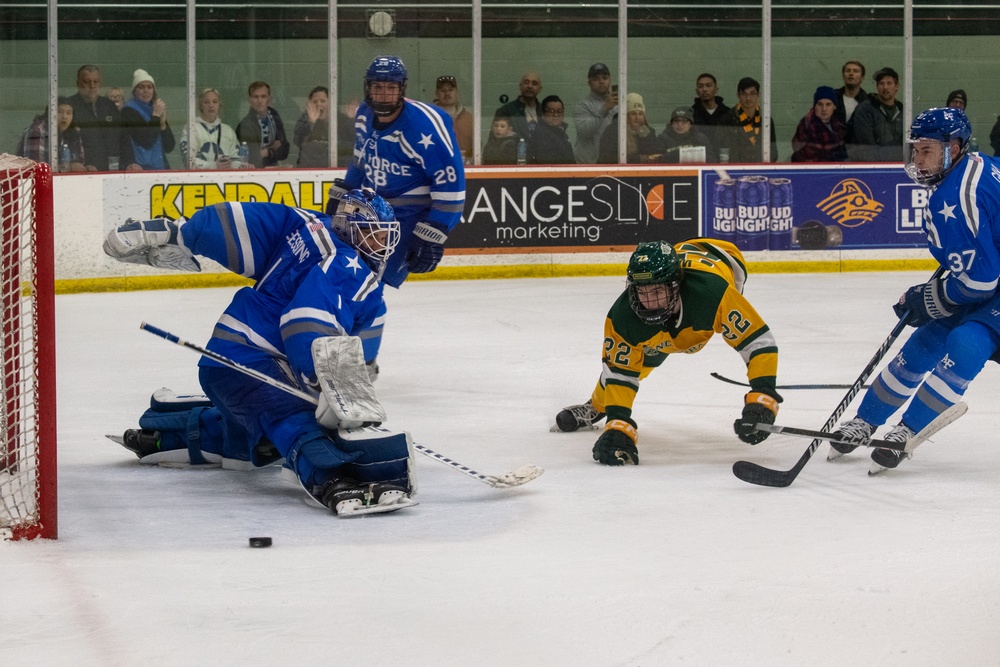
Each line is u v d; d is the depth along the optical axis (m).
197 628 7.62
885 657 7.20
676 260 11.67
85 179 27.77
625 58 31.08
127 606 8.01
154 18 28.67
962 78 32.28
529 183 30.66
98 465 12.19
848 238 31.64
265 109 29.59
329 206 18.28
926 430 11.34
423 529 9.90
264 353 10.92
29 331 10.13
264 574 8.69
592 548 9.35
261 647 7.32
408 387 16.86
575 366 18.44
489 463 12.39
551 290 28.17
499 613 7.90
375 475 10.57
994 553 9.16
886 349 11.94
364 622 7.73
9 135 28.47
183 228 11.22
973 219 11.06
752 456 12.67
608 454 12.21
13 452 10.22
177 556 9.12
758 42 31.38
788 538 9.60
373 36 30.17
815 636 7.50
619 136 31.25
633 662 7.12
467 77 30.73
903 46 31.84
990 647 7.32
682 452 12.89
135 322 23.19
